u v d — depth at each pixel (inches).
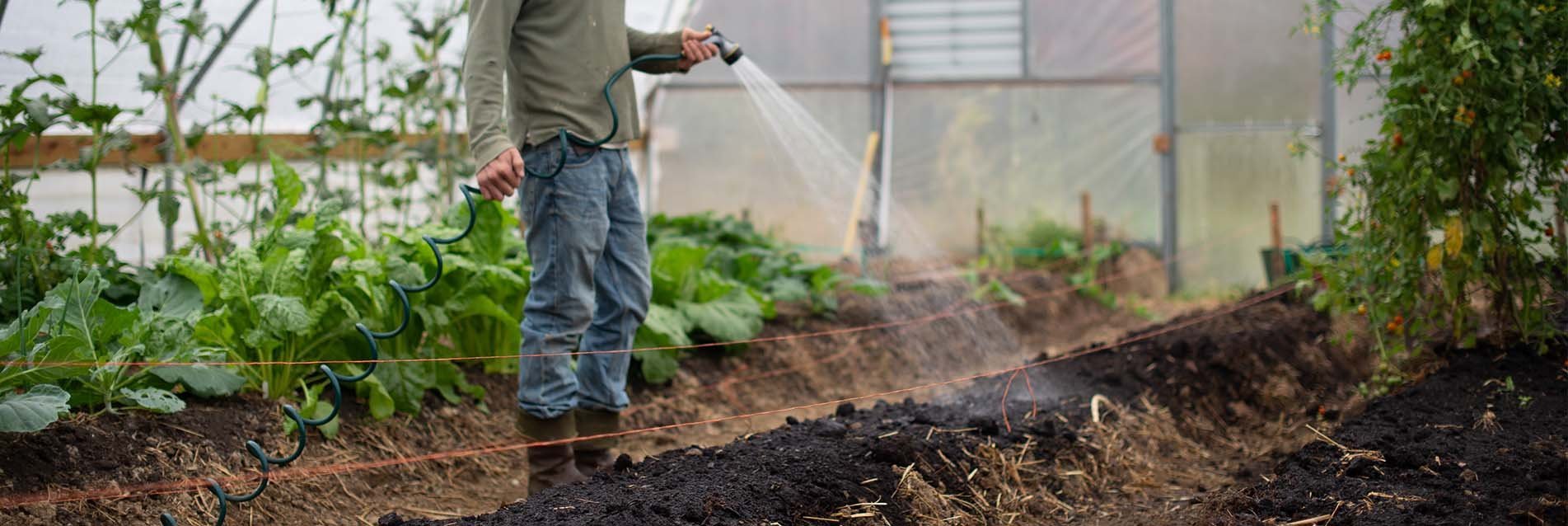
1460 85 127.1
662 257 197.6
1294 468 119.4
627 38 121.6
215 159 177.0
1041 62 365.1
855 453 121.6
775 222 363.9
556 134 112.9
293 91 242.5
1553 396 128.9
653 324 176.6
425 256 153.9
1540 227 132.6
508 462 147.6
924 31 366.6
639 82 331.6
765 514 101.9
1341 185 149.1
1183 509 122.2
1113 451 139.9
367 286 140.7
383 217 257.0
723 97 362.3
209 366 125.6
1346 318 179.9
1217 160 358.3
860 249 315.9
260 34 225.9
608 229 120.1
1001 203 368.5
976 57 366.3
